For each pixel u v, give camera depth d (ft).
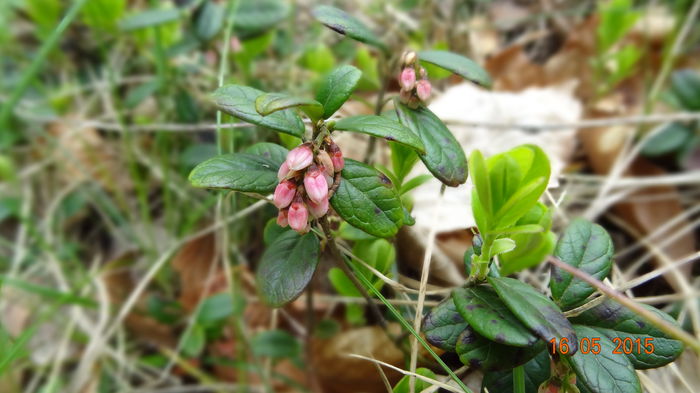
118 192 0.96
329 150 0.44
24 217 0.90
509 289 0.44
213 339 0.82
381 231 0.45
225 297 0.79
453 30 1.10
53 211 0.95
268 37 0.85
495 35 1.23
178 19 0.83
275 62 1.05
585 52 1.14
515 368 0.49
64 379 0.82
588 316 0.47
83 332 0.84
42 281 0.91
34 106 1.03
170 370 0.82
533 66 1.15
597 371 0.43
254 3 0.84
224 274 0.86
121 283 0.91
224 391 0.80
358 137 0.91
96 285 0.88
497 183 0.43
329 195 0.45
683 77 0.96
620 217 0.89
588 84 1.13
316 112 0.43
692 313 0.65
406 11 1.19
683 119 0.87
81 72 1.11
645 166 0.96
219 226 0.79
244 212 0.72
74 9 0.79
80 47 1.13
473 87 1.04
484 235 0.46
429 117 0.53
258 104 0.40
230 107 0.46
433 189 0.85
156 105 1.05
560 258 0.49
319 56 0.95
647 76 1.09
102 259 0.96
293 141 0.61
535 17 1.18
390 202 0.46
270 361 0.78
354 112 0.94
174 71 0.95
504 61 1.15
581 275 0.44
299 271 0.48
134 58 1.11
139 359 0.83
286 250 0.50
